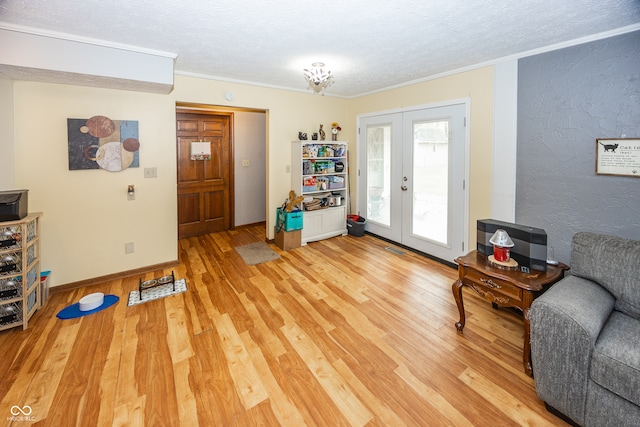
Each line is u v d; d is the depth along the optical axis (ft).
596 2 6.11
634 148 7.24
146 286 9.35
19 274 7.38
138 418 5.05
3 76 8.12
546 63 8.61
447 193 11.80
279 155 14.64
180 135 15.70
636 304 5.57
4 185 8.18
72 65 7.88
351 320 8.07
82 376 5.98
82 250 9.93
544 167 8.89
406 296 9.43
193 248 14.28
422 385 5.79
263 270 11.57
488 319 8.09
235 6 6.31
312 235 14.99
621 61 7.30
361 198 16.48
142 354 6.67
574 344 4.77
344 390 5.67
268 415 5.12
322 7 6.37
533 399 5.46
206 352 6.75
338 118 16.42
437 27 7.36
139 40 8.20
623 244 6.00
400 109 13.52
